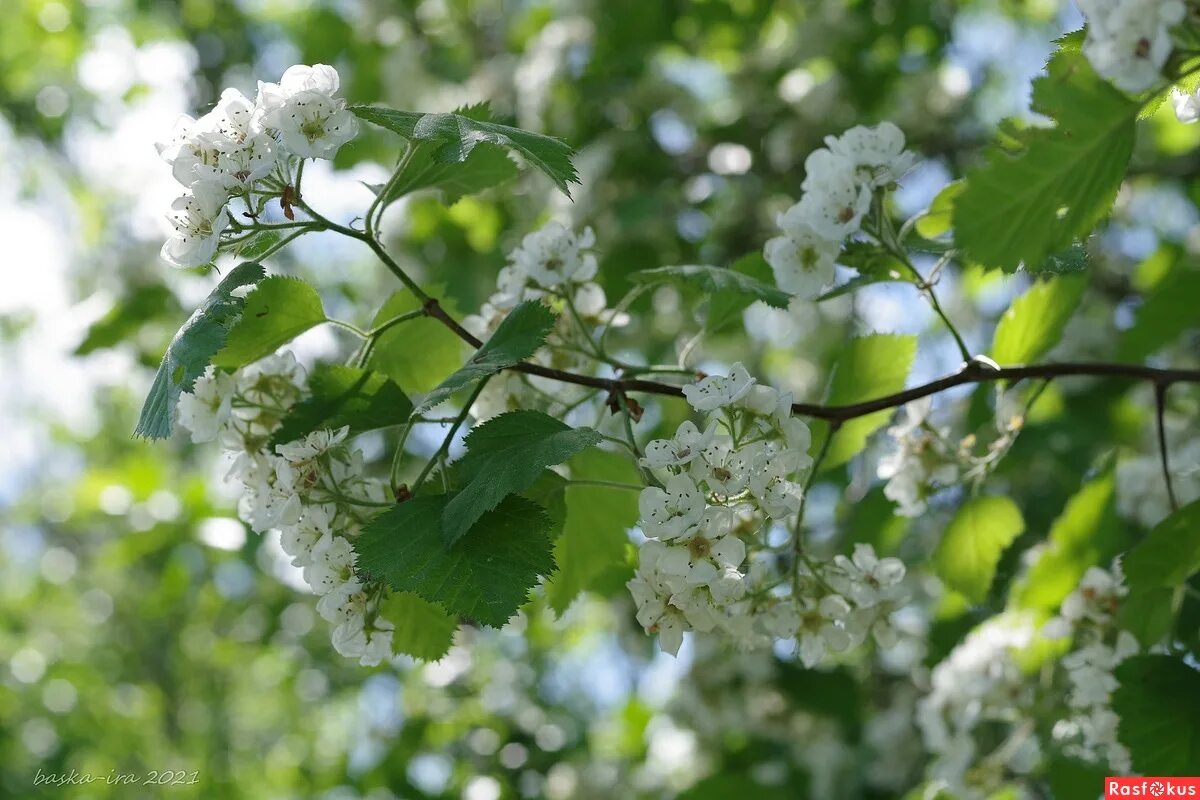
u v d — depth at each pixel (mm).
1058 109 1968
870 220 2512
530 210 5855
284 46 8289
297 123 2074
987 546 3178
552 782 5562
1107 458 3381
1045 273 2771
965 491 3500
